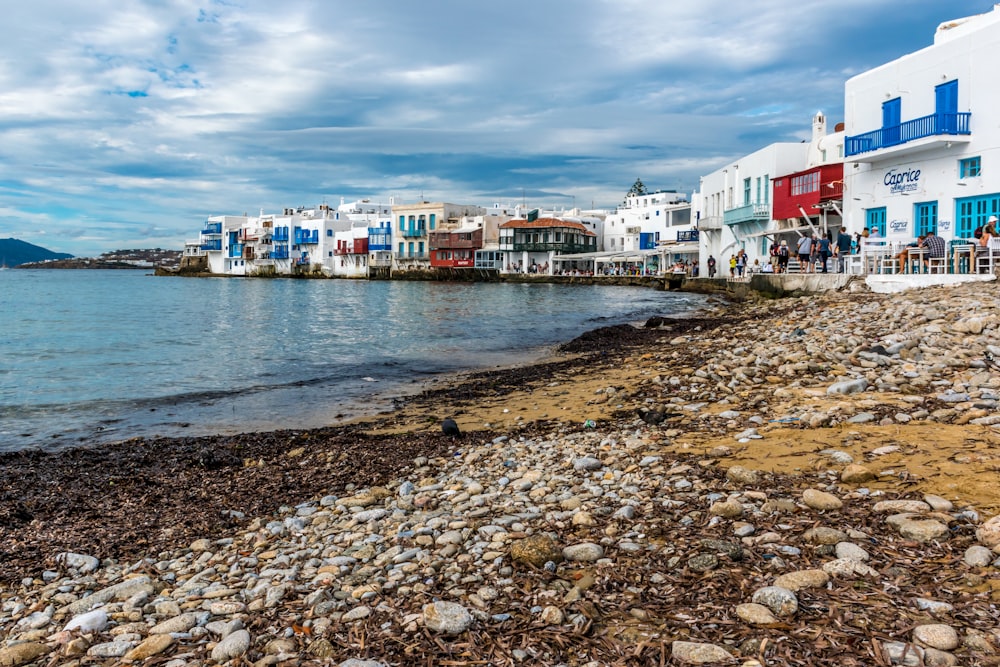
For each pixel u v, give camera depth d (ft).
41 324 116.06
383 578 16.33
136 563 20.13
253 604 15.60
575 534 17.58
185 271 533.14
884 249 86.48
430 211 374.63
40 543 21.76
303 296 217.56
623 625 12.80
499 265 347.77
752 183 158.30
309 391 53.06
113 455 33.76
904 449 21.30
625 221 342.03
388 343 84.99
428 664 12.19
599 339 78.13
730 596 13.38
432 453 31.63
